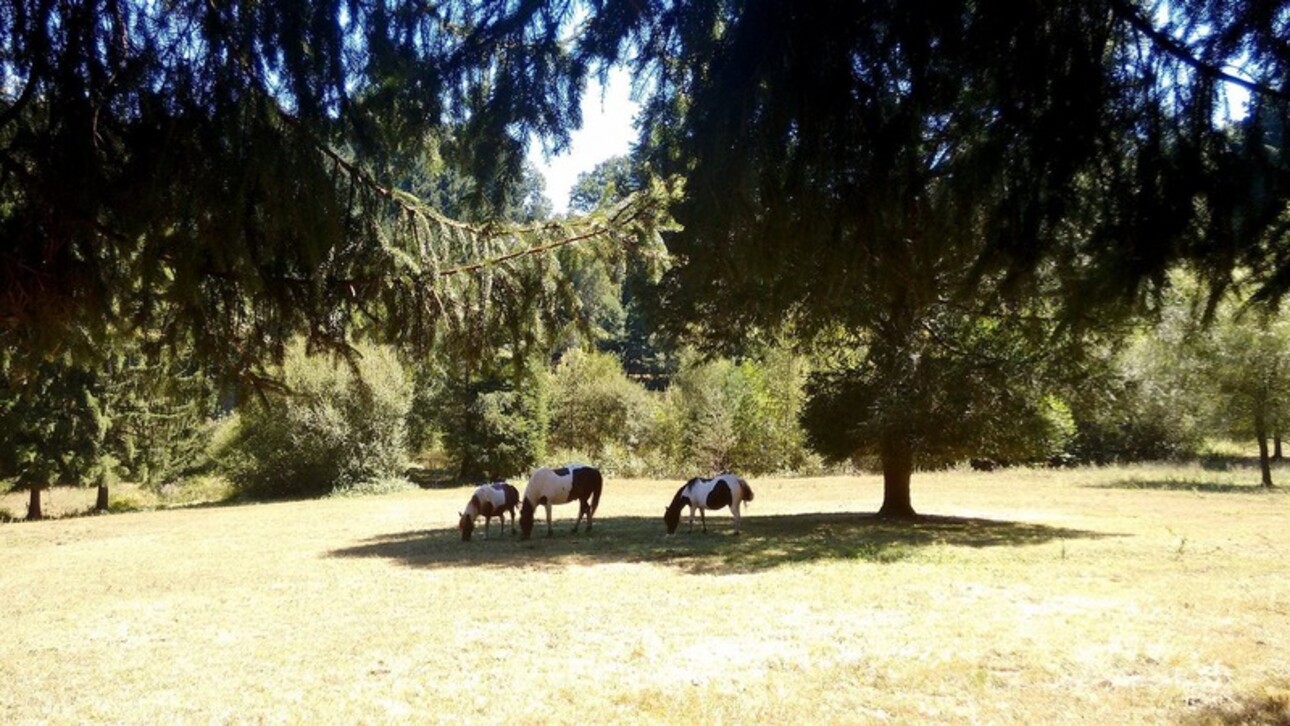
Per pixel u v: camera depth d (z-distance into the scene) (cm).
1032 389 1423
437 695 589
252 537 1583
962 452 1505
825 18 228
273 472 2706
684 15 252
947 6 218
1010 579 955
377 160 326
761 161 248
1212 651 641
